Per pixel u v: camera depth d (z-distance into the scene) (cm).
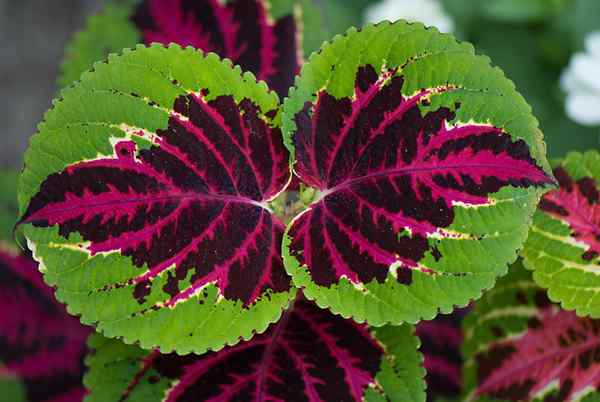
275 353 49
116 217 45
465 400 54
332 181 48
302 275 46
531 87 95
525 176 45
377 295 46
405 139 46
